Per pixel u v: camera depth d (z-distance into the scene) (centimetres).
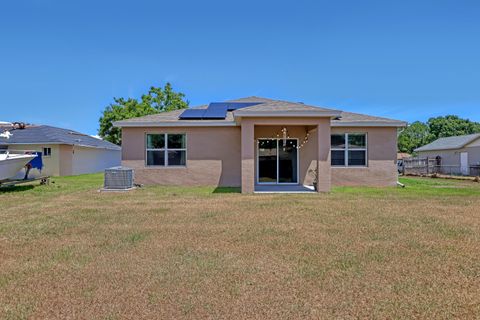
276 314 294
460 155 3089
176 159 1430
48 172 2289
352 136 1446
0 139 2264
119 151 3428
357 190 1259
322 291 340
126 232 593
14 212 807
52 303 318
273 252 471
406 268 404
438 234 567
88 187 1435
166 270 402
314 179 1420
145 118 1464
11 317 291
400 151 6019
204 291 342
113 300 323
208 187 1376
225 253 467
